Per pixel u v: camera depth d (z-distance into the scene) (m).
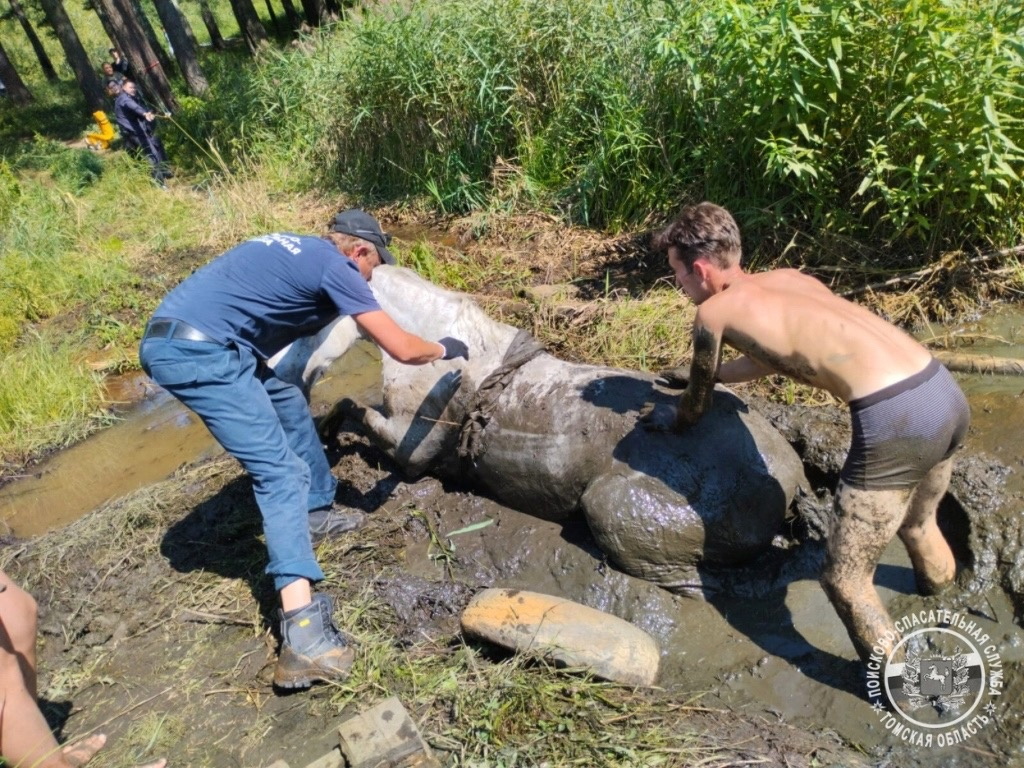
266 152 10.46
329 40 10.32
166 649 3.44
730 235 2.93
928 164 4.76
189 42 15.81
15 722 2.62
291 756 2.82
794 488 3.30
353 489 4.12
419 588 3.44
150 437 5.42
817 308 2.72
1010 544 3.13
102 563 3.96
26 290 7.57
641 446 3.35
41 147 13.34
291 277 3.15
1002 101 4.53
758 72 4.99
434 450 3.89
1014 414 3.80
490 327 3.83
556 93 7.38
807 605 3.15
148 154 11.56
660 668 3.03
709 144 5.81
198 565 3.85
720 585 3.26
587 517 3.35
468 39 7.70
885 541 2.66
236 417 3.12
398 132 8.45
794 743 2.61
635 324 5.00
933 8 4.48
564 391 3.62
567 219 6.90
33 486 5.10
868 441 2.57
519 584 3.48
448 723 2.81
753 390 4.27
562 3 7.21
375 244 3.59
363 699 2.98
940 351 4.46
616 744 2.63
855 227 5.16
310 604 3.12
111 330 6.89
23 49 27.27
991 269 4.93
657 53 5.82
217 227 8.84
